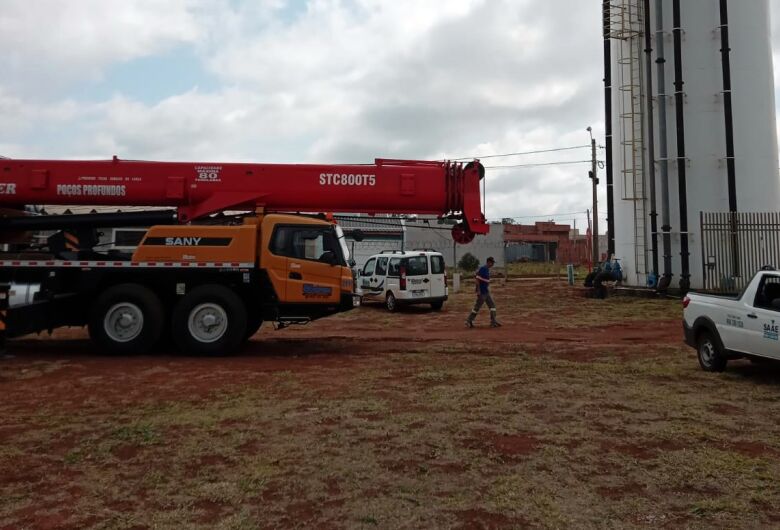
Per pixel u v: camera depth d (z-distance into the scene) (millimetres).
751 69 22906
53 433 6016
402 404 7113
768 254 21531
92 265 10906
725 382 8289
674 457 5199
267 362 10305
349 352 11531
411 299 19875
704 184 22812
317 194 11711
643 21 23938
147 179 11508
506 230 77062
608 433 5922
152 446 5598
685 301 9750
